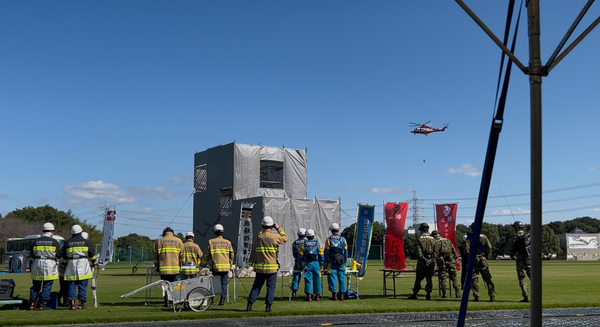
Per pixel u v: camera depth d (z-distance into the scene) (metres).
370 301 13.95
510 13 3.16
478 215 3.27
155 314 11.02
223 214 31.88
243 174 29.89
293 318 10.49
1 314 11.27
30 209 85.62
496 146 3.23
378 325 9.33
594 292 16.62
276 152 31.44
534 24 3.13
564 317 10.30
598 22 3.02
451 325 9.30
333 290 14.40
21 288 19.45
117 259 57.34
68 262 12.31
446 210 21.00
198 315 10.70
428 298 14.34
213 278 12.02
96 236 78.94
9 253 42.28
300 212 28.48
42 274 12.20
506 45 3.26
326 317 10.61
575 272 33.00
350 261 16.12
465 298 3.34
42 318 10.36
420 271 14.48
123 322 10.02
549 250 100.94
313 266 14.16
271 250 11.52
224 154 30.58
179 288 11.67
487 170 3.24
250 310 11.57
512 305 12.38
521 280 13.56
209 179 31.73
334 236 14.55
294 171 32.03
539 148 3.05
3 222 64.56
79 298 12.48
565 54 3.04
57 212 86.94
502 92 3.24
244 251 17.78
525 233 13.62
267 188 30.86
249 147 30.33
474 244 3.30
